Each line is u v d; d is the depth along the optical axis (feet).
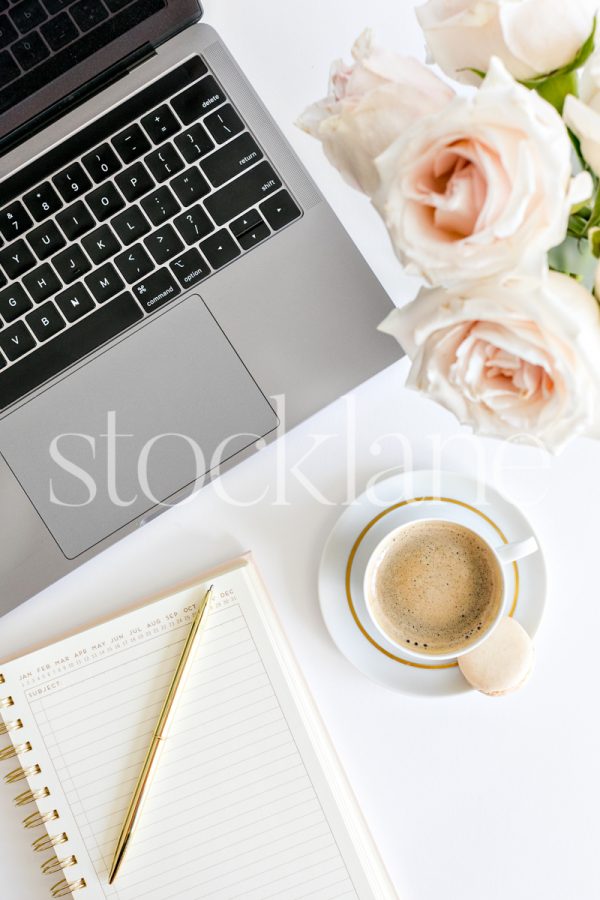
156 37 1.95
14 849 2.17
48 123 2.01
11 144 2.02
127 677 2.09
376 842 2.11
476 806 2.09
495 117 1.08
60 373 2.02
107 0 1.92
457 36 1.25
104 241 2.00
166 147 1.98
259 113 1.97
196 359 2.00
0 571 2.04
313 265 1.97
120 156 1.99
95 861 2.08
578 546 2.08
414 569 2.06
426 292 1.30
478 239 1.09
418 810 2.10
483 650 1.98
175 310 1.99
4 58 1.95
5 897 2.16
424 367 1.30
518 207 1.07
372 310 1.96
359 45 1.35
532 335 1.15
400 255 1.28
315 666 2.11
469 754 2.09
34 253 2.02
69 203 2.01
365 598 1.93
